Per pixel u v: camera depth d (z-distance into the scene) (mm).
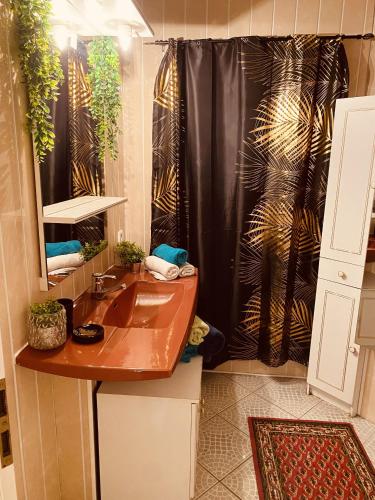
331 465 1932
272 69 2197
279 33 2244
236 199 2387
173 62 2201
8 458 983
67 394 1502
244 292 2514
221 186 2398
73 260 1691
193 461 1582
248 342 2594
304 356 2596
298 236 2412
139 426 1560
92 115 1806
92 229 1920
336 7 2195
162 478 1614
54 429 1528
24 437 1314
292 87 2184
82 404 1520
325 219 2225
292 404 2416
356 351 2203
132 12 1538
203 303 2486
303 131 2225
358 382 2254
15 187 1192
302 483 1821
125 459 1601
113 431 1572
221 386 2588
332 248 2221
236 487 1801
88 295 1817
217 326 2578
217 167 2375
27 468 1344
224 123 2311
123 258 2252
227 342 2594
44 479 1471
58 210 1504
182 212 2445
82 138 1714
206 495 1758
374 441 2107
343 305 2229
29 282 1313
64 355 1287
